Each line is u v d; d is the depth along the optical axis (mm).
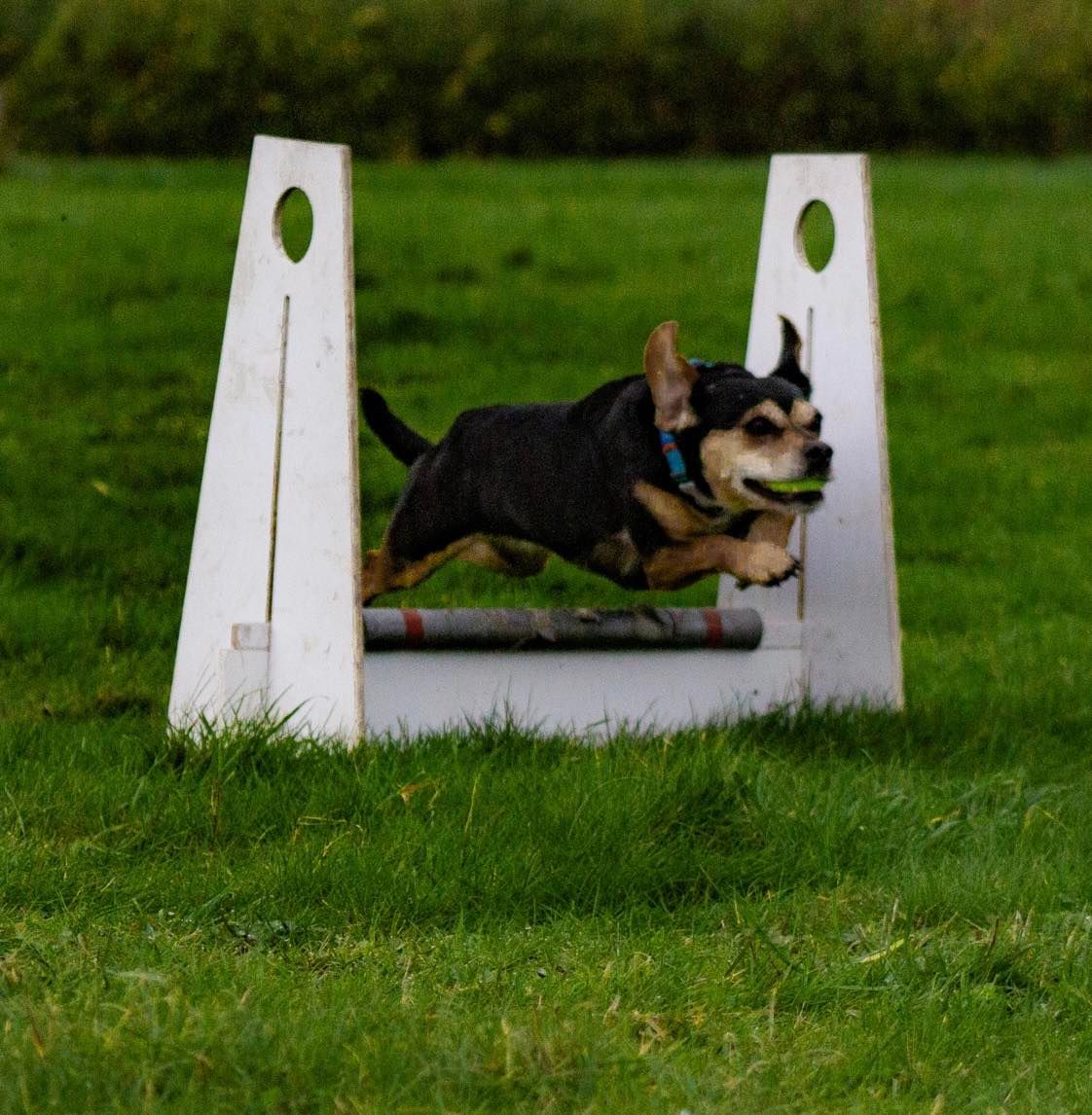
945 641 13688
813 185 11070
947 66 43344
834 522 10930
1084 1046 6672
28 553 14273
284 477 9586
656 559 9453
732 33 42125
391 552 10281
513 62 40844
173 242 26531
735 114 42250
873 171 37938
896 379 22641
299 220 22969
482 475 9859
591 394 9797
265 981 6523
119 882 7668
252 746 9039
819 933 7641
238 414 9844
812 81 42594
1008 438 20641
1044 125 43625
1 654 12008
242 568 9805
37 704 10828
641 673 10508
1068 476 19094
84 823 8445
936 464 19359
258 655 9617
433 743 9508
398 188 33344
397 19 40375
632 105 41500
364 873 7742
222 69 39219
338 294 9297
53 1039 5680
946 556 16391
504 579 13961
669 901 8055
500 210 30766
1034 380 22875
